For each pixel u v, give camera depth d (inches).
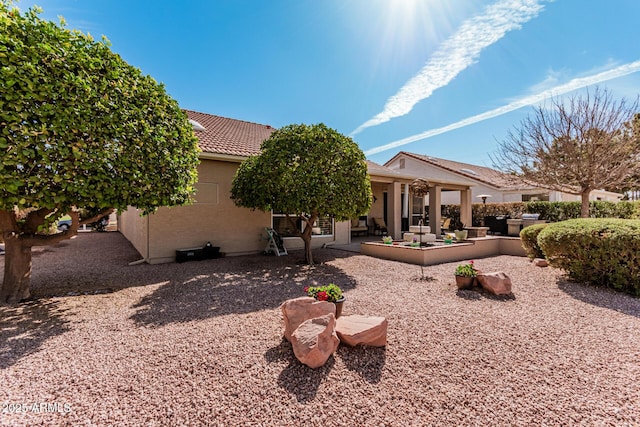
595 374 108.6
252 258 362.9
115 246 478.3
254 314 170.2
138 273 278.7
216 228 367.9
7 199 153.4
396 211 547.5
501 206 683.4
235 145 413.1
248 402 92.7
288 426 83.2
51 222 186.2
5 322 157.5
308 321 124.6
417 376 107.0
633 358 120.0
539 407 90.7
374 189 710.5
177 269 297.0
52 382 102.4
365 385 101.6
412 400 94.2
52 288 227.1
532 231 323.6
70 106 161.8
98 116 172.4
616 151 389.1
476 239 418.9
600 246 219.1
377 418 86.5
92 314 170.4
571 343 133.2
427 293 213.2
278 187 280.5
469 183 660.1
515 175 497.4
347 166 294.7
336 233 494.0
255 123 627.2
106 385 100.9
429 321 158.1
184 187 232.7
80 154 164.6
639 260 202.7
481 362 116.6
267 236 404.2
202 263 328.2
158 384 101.4
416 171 872.9
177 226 341.1
